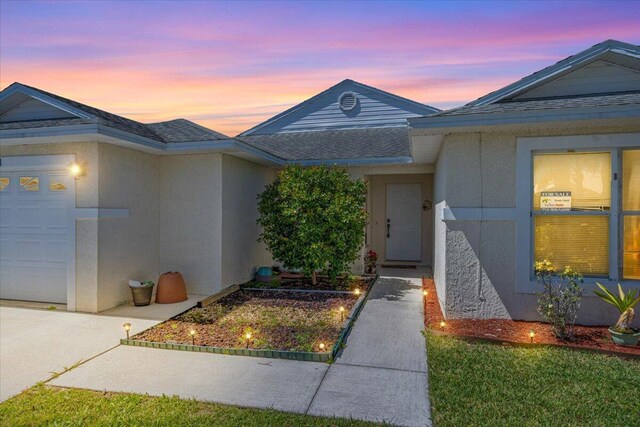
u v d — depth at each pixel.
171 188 8.37
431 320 6.01
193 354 4.73
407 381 3.96
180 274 7.72
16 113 7.23
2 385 3.92
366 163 9.92
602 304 5.54
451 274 6.05
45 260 7.15
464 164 5.98
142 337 5.30
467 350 4.73
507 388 3.74
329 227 8.46
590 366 4.23
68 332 5.59
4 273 7.41
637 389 3.71
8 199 7.34
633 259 5.52
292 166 8.83
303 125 14.67
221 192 8.06
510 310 5.87
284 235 8.83
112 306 7.01
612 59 5.66
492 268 5.92
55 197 7.01
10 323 6.00
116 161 7.11
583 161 5.64
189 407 3.43
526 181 5.76
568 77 5.88
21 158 7.08
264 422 3.18
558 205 5.72
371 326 5.84
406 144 11.34
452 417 3.23
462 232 6.01
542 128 5.58
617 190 5.46
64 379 4.04
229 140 7.38
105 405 3.47
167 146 7.62
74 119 6.60
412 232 12.14
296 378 4.04
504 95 5.89
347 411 3.37
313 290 8.28
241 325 5.85
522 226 5.77
